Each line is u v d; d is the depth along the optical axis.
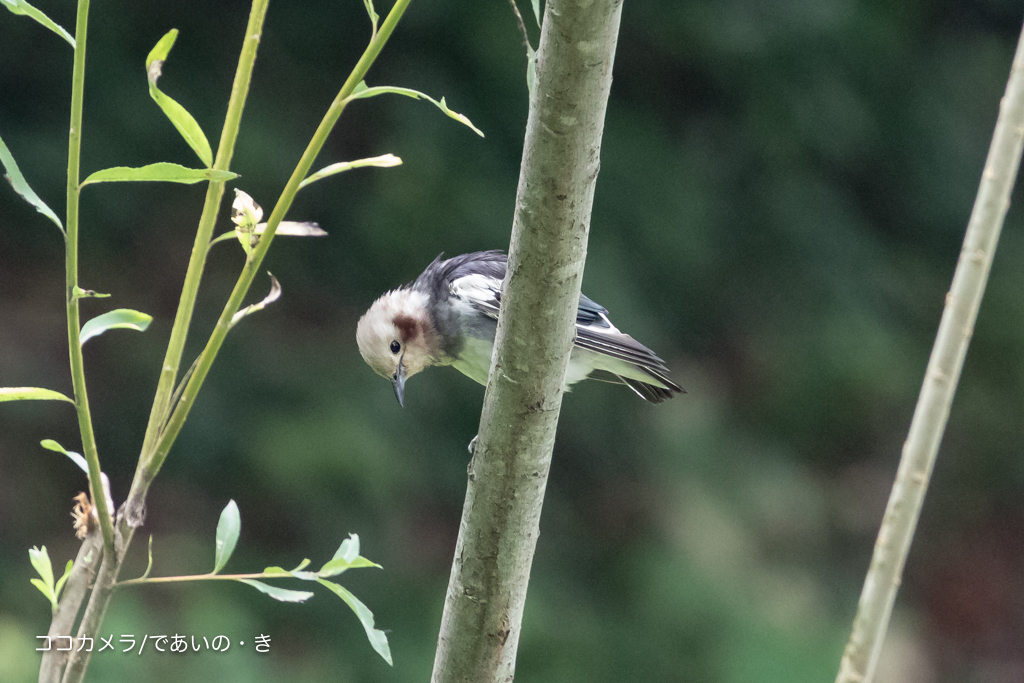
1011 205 16.16
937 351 4.64
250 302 12.49
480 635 3.65
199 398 11.91
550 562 12.65
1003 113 4.57
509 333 3.32
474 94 13.13
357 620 11.34
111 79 12.30
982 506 15.55
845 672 4.72
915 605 14.95
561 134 2.99
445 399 12.54
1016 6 15.39
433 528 12.20
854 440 14.15
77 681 3.56
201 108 12.59
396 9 3.46
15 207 12.26
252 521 11.62
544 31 2.93
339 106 3.49
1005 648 14.61
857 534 13.47
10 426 11.80
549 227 3.12
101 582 3.61
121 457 11.98
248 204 3.70
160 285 12.66
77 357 3.38
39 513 11.57
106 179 3.28
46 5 12.03
